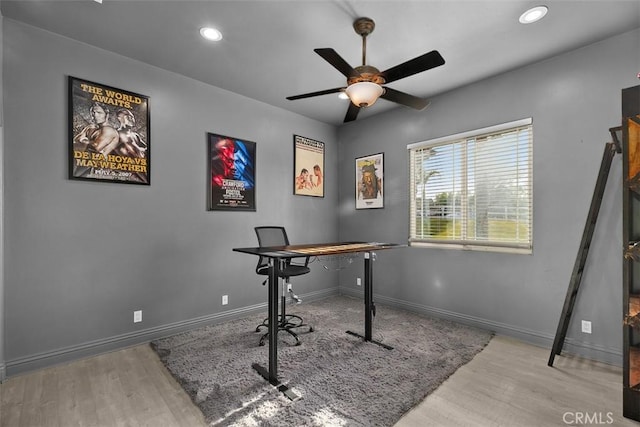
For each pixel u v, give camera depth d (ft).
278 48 8.56
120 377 7.31
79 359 8.17
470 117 10.78
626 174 6.06
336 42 8.24
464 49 8.53
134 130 9.14
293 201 13.61
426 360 8.15
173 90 9.99
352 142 15.02
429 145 12.07
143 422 5.73
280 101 12.42
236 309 11.55
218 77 10.37
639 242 5.99
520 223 9.71
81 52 8.23
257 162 12.30
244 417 5.82
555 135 8.89
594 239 8.19
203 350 8.76
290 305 13.39
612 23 7.34
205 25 7.53
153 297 9.53
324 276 14.92
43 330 7.68
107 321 8.66
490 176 10.41
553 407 6.16
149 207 9.46
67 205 8.02
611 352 7.92
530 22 7.33
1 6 6.78
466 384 7.02
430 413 5.99
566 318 7.99
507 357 8.39
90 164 8.35
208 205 10.82
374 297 13.89
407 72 6.48
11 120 7.23
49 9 6.90
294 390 6.71
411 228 12.69
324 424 5.61
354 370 7.61
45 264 7.70
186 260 10.27
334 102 12.57
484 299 10.48
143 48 8.57
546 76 9.06
